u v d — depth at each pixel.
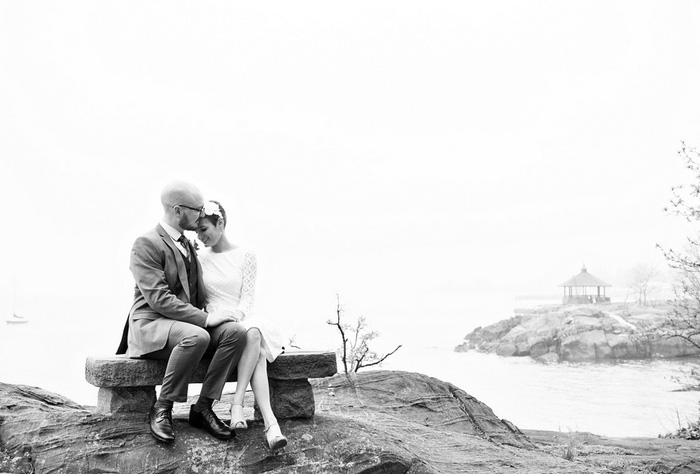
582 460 8.05
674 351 56.28
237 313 5.17
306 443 5.13
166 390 4.80
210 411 5.02
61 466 4.60
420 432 7.07
